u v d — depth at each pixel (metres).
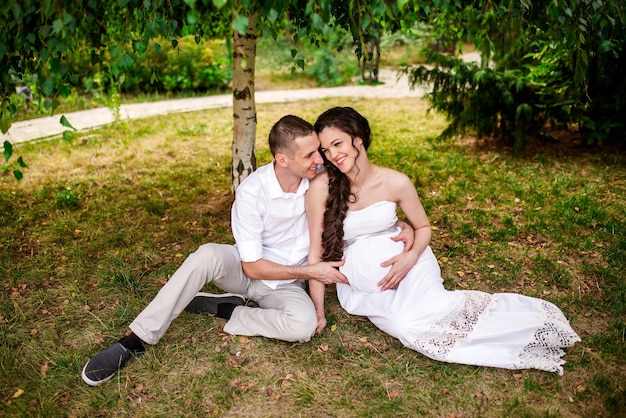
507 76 5.19
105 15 3.44
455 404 2.37
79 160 5.71
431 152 5.75
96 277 3.44
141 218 4.25
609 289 3.16
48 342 2.82
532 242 3.74
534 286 3.24
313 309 2.74
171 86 9.66
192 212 4.40
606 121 5.21
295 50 3.42
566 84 5.07
